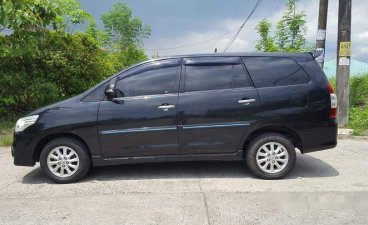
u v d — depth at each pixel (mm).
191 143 5684
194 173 6152
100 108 5688
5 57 11031
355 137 9461
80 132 5660
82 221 4309
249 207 4617
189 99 5676
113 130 5656
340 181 5641
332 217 4305
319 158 7195
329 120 5734
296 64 5844
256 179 5766
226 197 4977
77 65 12703
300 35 15242
